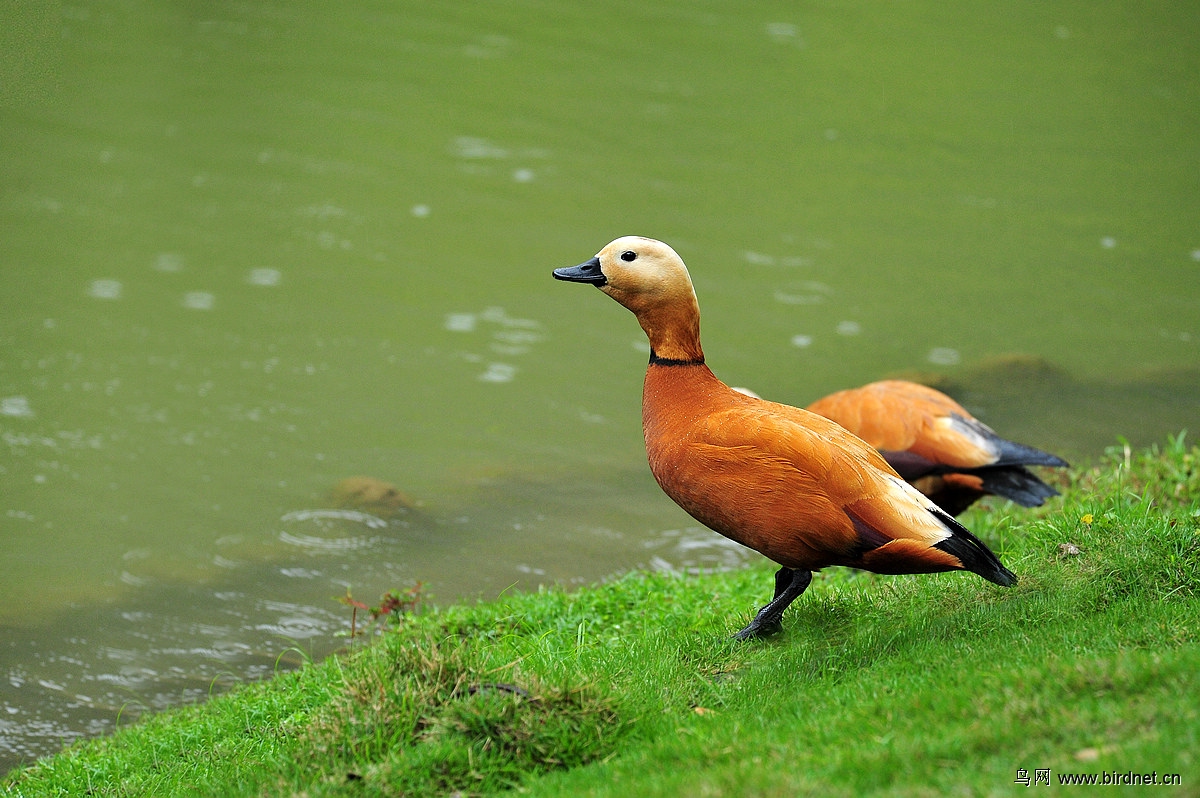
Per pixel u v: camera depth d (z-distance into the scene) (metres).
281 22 27.50
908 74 26.78
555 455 13.70
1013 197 21.34
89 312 16.45
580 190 20.67
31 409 14.18
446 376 15.50
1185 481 10.36
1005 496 10.31
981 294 18.03
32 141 21.20
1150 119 24.94
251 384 15.08
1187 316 17.45
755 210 20.36
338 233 18.98
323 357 15.83
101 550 11.62
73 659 9.91
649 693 6.68
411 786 5.75
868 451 7.07
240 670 9.75
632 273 7.48
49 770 7.78
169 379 15.02
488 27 27.89
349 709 6.51
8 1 26.78
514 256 18.66
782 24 29.41
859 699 6.06
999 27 30.22
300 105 23.25
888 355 16.22
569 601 9.38
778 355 16.17
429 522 12.23
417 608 10.30
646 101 24.36
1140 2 32.53
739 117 23.95
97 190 19.75
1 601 10.74
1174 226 20.45
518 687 6.34
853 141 23.34
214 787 6.54
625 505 12.61
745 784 4.99
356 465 13.37
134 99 23.02
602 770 5.67
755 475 6.87
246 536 11.91
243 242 18.59
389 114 23.06
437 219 19.59
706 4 30.44
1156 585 7.17
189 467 13.23
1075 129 24.38
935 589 7.85
